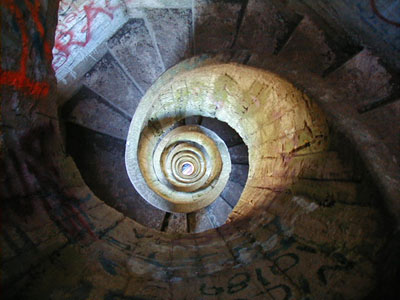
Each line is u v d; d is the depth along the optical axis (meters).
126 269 2.21
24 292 1.48
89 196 2.80
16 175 1.77
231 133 6.64
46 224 1.94
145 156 5.43
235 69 3.49
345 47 2.05
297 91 2.64
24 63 1.61
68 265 1.87
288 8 2.32
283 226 2.67
